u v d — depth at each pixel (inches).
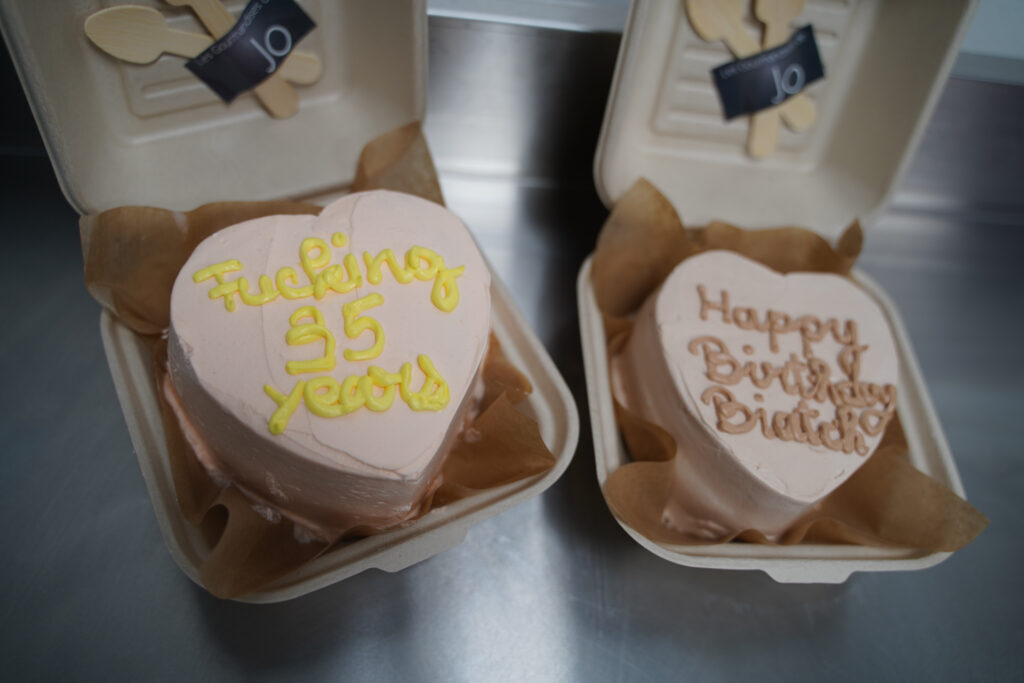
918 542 12.2
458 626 11.6
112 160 12.0
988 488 14.8
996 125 17.0
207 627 11.1
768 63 14.1
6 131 14.5
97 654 10.8
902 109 14.2
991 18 16.5
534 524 12.7
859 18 14.1
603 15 14.6
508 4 14.3
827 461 11.9
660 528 11.9
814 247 14.8
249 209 12.5
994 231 18.9
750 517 12.2
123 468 12.4
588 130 16.2
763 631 12.3
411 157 13.7
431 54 14.5
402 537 10.7
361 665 11.1
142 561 11.6
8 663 10.6
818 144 15.5
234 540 10.1
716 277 13.6
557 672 11.4
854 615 12.7
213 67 12.1
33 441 12.5
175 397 11.6
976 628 12.9
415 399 10.1
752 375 12.5
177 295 10.5
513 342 13.0
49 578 11.3
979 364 16.8
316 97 13.5
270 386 9.9
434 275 11.3
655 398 12.8
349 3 12.6
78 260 14.6
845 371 12.9
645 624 12.1
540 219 17.1
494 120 15.9
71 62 10.9
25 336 13.6
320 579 10.0
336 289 10.7
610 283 14.3
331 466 9.7
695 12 13.2
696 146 15.1
